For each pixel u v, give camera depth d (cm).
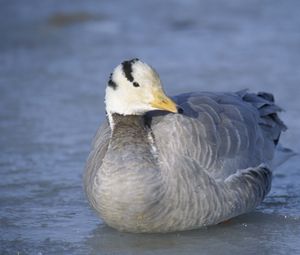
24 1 3419
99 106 1998
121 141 1119
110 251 1125
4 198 1367
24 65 2470
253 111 1314
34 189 1413
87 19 3078
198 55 2538
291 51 2547
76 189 1412
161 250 1127
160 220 1127
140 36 2830
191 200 1127
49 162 1566
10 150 1647
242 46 2644
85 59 2520
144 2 3409
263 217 1278
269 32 2831
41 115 1923
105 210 1122
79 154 1614
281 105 1945
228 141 1204
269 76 2242
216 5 3316
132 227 1141
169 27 2962
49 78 2305
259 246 1142
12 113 1944
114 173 1101
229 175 1188
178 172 1120
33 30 2922
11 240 1173
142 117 1153
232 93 1345
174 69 2358
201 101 1257
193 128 1169
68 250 1130
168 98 1163
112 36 2834
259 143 1288
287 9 3181
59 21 3033
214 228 1217
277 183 1458
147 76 1161
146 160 1104
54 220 1265
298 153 1493
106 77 2294
